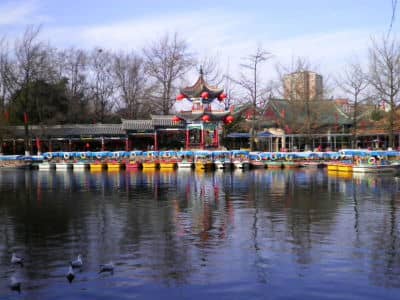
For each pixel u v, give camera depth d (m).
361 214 20.27
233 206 22.77
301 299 10.38
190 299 10.42
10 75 62.69
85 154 53.72
